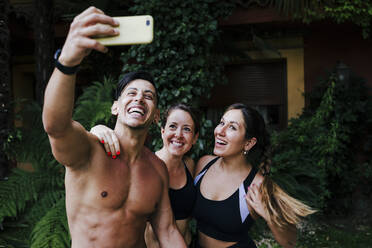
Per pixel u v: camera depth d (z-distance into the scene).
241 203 1.90
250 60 6.17
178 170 2.05
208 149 4.11
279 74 6.25
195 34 4.20
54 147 1.09
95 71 6.45
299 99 6.04
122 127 1.31
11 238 3.04
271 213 1.78
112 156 1.27
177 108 2.02
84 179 1.21
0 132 3.42
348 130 5.39
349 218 5.30
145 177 1.34
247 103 6.35
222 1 4.49
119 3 5.09
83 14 0.94
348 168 5.60
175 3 4.15
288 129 5.52
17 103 3.86
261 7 5.41
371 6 4.92
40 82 4.99
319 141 5.08
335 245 4.22
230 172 2.00
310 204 4.05
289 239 1.85
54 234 2.84
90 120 3.43
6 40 3.53
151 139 3.93
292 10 5.16
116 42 0.96
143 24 0.95
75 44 0.92
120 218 1.25
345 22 5.55
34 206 3.22
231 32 6.18
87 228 1.22
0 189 3.07
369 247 4.16
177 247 1.48
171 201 2.00
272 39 6.13
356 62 5.97
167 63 4.31
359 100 5.54
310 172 4.50
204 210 1.97
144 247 1.41
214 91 6.42
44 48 5.00
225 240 1.94
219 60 4.84
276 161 4.44
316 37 6.05
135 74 1.33
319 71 6.02
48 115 0.99
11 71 7.20
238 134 1.93
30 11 5.96
